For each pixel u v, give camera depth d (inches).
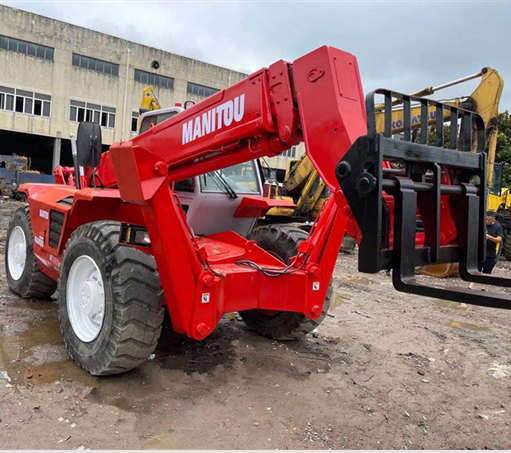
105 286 120.2
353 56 106.0
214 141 121.4
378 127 354.9
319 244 140.2
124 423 104.3
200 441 99.7
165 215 114.0
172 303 119.0
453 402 127.6
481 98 348.8
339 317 207.3
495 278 92.4
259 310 171.0
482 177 100.9
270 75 111.7
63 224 151.9
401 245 84.0
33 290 190.4
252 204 169.9
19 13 990.4
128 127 1143.6
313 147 102.8
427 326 201.6
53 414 105.1
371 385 135.4
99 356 120.1
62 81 1053.2
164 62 1175.0
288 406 118.6
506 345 180.4
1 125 999.6
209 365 140.3
